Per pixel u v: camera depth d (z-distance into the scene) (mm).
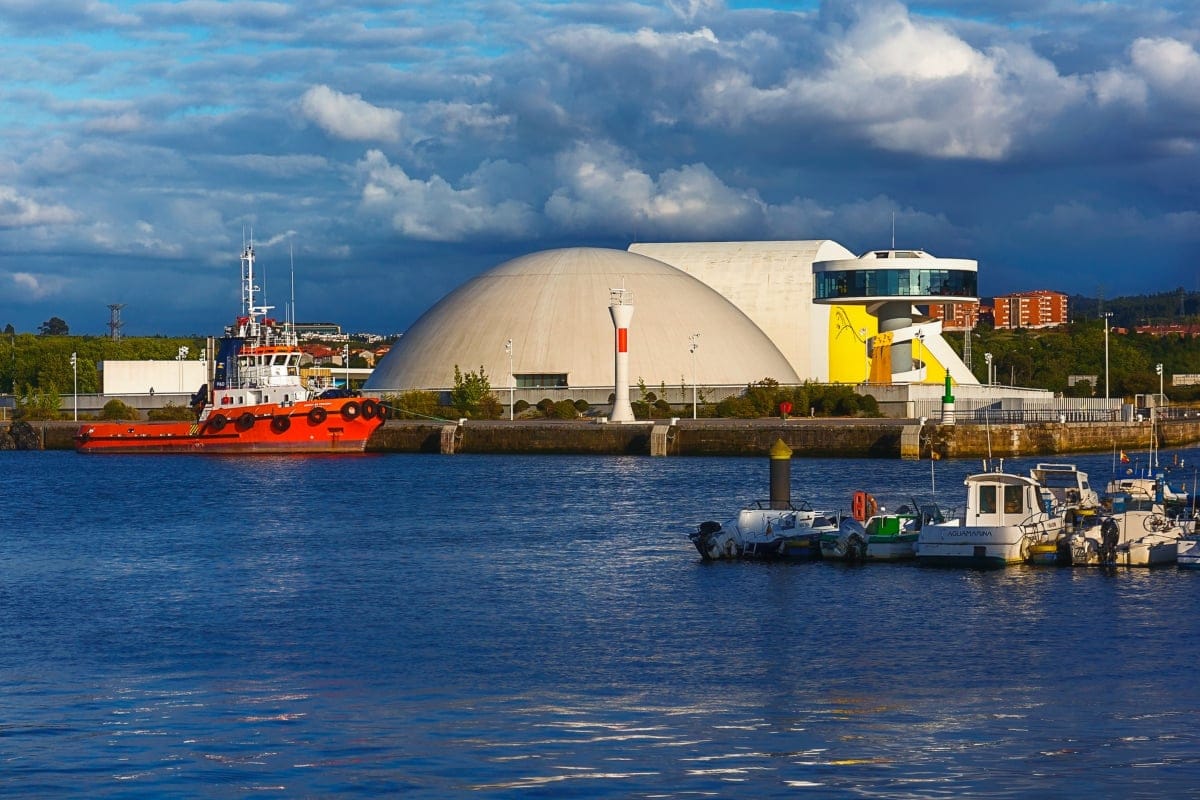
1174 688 56562
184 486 153750
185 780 45312
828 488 135375
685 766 46406
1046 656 62375
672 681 58281
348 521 116562
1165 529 87312
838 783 44688
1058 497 95500
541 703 54688
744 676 59031
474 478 159750
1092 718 52031
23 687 57781
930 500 122250
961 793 43812
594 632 68375
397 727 51312
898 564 87688
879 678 58562
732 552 91062
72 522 118938
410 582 83625
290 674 59938
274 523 115750
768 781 44875
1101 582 80438
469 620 71750
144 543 103562
